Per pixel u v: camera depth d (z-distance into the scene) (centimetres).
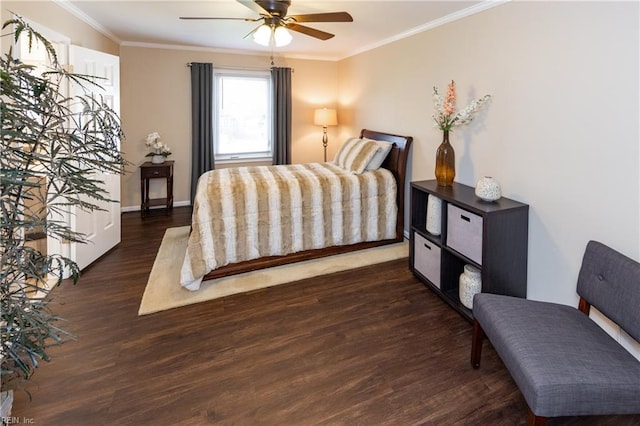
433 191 280
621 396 130
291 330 234
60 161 129
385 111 436
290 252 337
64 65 285
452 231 261
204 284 296
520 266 244
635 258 187
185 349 213
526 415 165
